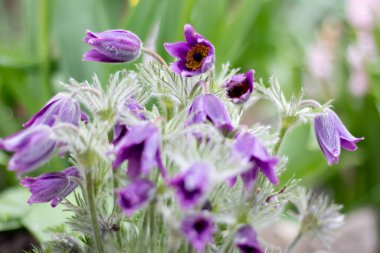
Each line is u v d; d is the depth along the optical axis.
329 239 0.77
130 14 1.03
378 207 1.33
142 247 0.68
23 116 1.32
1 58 1.15
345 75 1.37
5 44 1.50
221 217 0.66
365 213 1.34
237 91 0.69
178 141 0.64
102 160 0.69
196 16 1.11
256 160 0.64
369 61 1.32
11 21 1.67
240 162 0.63
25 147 0.62
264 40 1.57
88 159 0.65
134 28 1.02
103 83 1.01
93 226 0.69
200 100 0.66
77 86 0.69
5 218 0.91
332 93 1.40
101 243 0.69
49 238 0.87
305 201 0.77
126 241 0.70
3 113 1.20
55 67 1.29
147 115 0.69
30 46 1.19
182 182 0.60
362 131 1.31
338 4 1.67
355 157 1.29
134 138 0.62
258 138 0.66
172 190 0.63
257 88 0.73
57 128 0.63
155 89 0.70
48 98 1.16
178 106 0.70
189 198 0.59
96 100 0.68
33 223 0.89
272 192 0.72
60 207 0.91
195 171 0.60
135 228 0.72
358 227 1.30
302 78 1.42
